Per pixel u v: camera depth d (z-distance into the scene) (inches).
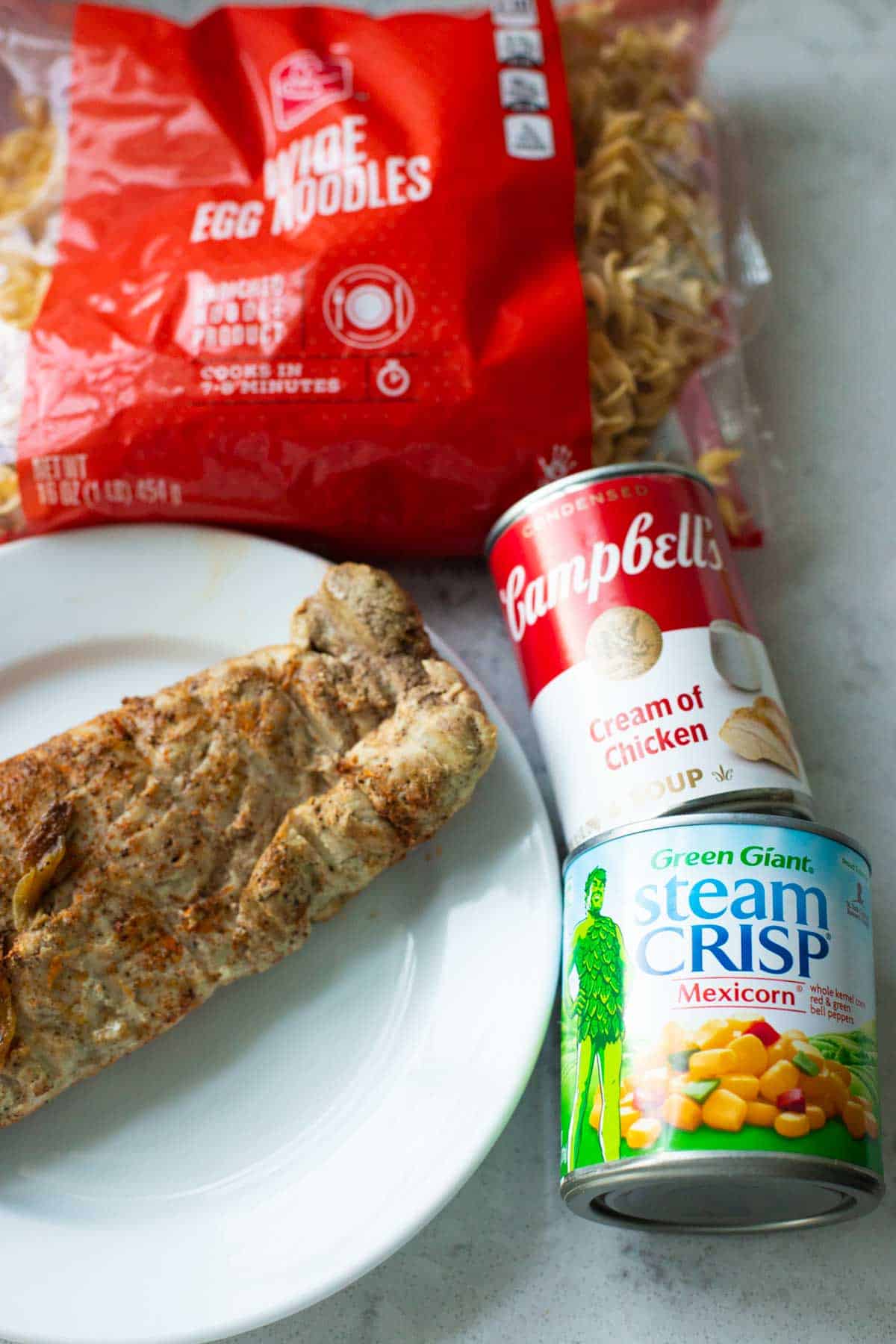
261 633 19.0
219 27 19.7
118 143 19.4
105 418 18.4
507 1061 17.0
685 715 16.6
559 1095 17.9
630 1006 15.4
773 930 15.4
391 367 18.3
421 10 20.8
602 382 18.8
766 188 22.1
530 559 17.4
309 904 16.7
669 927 15.5
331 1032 17.6
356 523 19.3
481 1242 17.4
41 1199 16.7
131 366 18.4
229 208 18.9
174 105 19.4
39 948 15.8
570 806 17.0
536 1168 17.7
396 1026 17.6
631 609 16.9
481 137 18.7
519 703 19.7
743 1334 17.1
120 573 19.1
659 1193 15.8
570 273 18.6
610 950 15.7
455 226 18.4
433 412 18.3
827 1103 15.1
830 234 22.0
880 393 21.3
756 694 16.9
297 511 19.1
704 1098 15.0
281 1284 16.1
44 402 18.4
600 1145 15.3
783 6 22.9
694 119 20.1
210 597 19.1
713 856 15.6
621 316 19.0
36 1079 15.9
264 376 18.3
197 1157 17.0
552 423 18.5
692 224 19.5
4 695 18.9
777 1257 17.4
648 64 20.0
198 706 16.9
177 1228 16.6
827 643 20.2
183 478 18.7
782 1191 15.5
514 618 17.7
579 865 16.4
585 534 17.2
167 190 19.2
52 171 19.4
